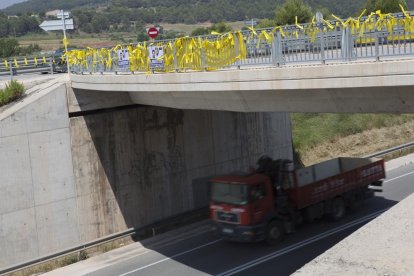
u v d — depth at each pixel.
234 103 15.50
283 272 16.16
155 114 21.41
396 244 7.78
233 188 18.00
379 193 24.00
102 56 18.92
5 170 17.91
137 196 21.06
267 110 14.81
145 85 16.55
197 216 22.33
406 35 10.88
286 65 13.01
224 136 23.69
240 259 17.61
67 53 21.39
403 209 8.92
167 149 21.84
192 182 22.69
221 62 14.41
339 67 11.76
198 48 14.96
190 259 18.06
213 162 23.33
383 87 11.62
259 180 17.97
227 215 18.08
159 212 21.72
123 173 20.64
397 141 34.06
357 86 11.55
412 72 10.72
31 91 20.00
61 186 19.12
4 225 17.95
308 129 34.28
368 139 33.84
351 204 21.09
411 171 27.39
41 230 18.72
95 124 19.88
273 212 18.31
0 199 17.84
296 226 20.20
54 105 18.91
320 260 7.80
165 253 18.88
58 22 22.33
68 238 19.36
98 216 20.08
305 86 12.43
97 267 18.08
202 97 16.38
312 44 12.44
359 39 11.62
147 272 17.25
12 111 18.20
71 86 19.42
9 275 17.56
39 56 30.86
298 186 18.95
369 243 7.97
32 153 18.45
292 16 41.78
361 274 7.19
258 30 13.61
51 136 18.86
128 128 20.69
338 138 33.44
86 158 19.70
